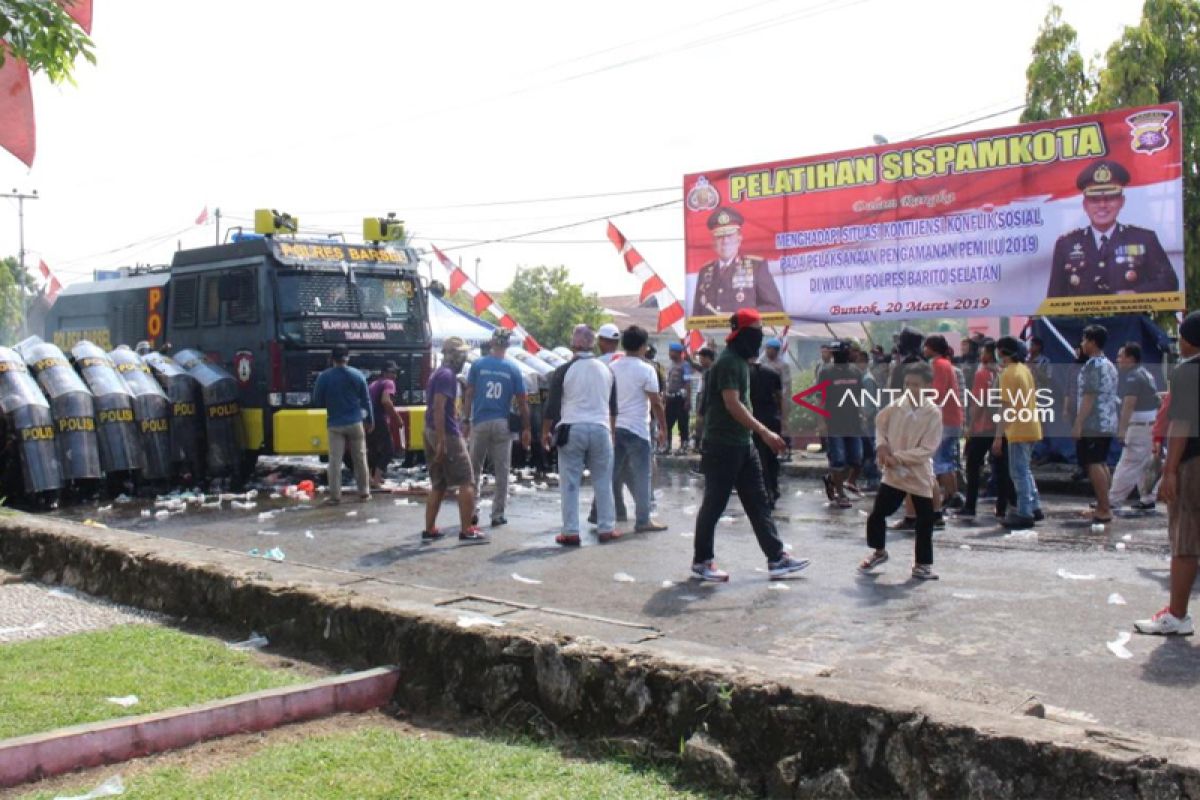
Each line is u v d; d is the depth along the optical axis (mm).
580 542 9531
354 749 4492
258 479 15461
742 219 17359
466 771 4230
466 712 5105
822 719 3953
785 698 4059
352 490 14047
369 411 12938
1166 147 13445
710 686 4273
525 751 4516
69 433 12672
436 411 9578
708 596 7242
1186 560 5879
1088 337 10539
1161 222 13516
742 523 10734
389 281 15078
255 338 14008
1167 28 20984
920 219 15516
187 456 13602
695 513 11578
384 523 11023
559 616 5688
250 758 4418
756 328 7672
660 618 6621
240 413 14102
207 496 13609
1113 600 6855
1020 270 14641
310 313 14156
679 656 4598
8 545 8883
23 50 5523
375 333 14750
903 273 15688
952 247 15234
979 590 7316
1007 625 6301
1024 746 3479
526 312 46219
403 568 8477
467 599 6055
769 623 6453
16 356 12898
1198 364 5777
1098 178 13938
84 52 5672
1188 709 4723
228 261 14531
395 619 5527
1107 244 13914
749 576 7938
